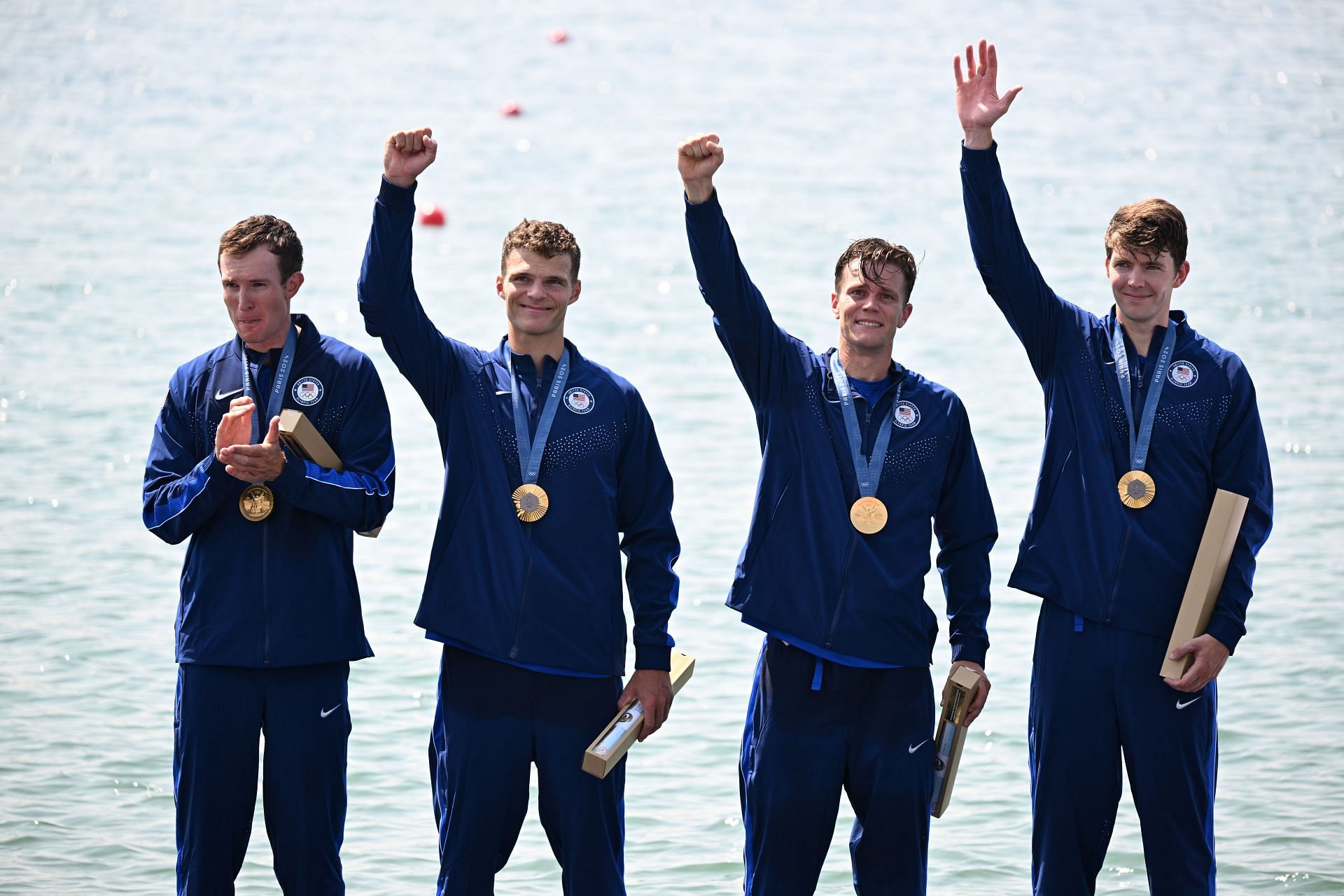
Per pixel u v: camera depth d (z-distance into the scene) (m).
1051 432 18.59
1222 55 159.50
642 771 27.53
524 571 17.53
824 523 18.03
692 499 43.88
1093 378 18.52
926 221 90.62
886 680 17.95
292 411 17.03
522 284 17.81
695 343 64.38
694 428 51.44
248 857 23.58
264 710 17.55
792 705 17.92
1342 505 42.84
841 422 18.30
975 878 23.36
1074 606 18.05
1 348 60.62
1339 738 28.39
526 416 17.97
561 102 134.00
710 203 17.52
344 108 129.12
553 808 17.67
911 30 174.62
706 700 30.84
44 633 33.47
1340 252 82.12
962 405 18.73
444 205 96.69
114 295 70.50
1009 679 31.69
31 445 48.12
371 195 97.25
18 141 113.25
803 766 17.88
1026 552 18.45
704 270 17.73
